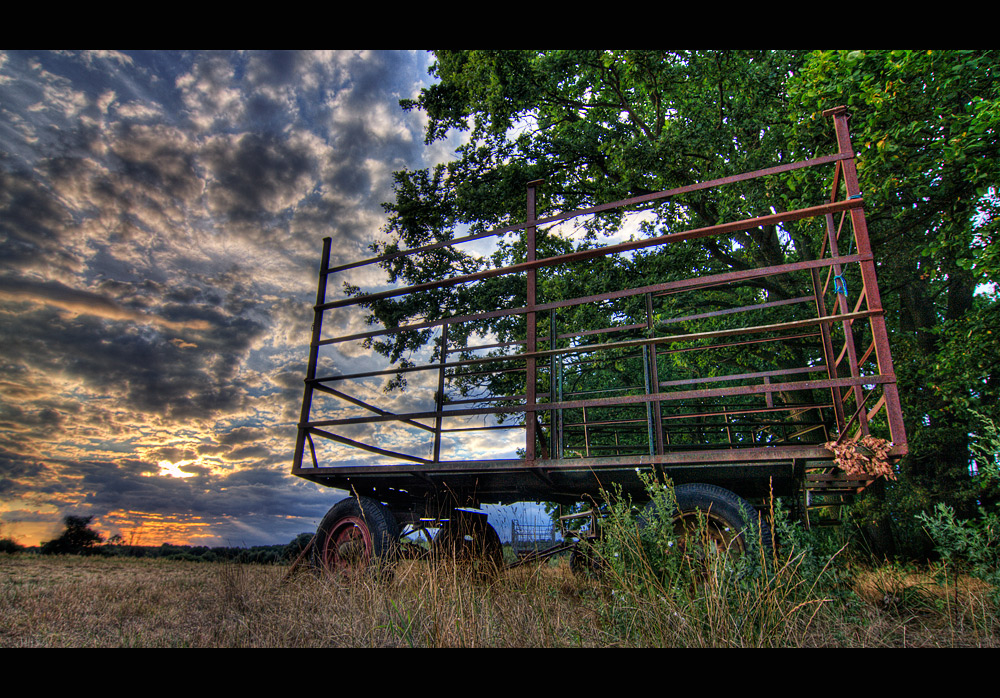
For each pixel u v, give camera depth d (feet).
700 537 13.51
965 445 38.60
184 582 21.26
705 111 45.52
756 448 15.40
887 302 47.37
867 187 30.14
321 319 23.82
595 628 11.28
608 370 49.42
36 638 12.25
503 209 45.11
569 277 45.37
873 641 10.40
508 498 25.58
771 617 10.30
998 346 30.58
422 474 20.80
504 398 23.79
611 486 19.92
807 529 16.92
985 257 27.78
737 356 44.39
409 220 46.42
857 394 15.90
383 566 17.42
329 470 21.99
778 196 38.93
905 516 37.24
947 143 27.58
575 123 48.24
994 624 10.82
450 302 46.42
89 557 37.19
